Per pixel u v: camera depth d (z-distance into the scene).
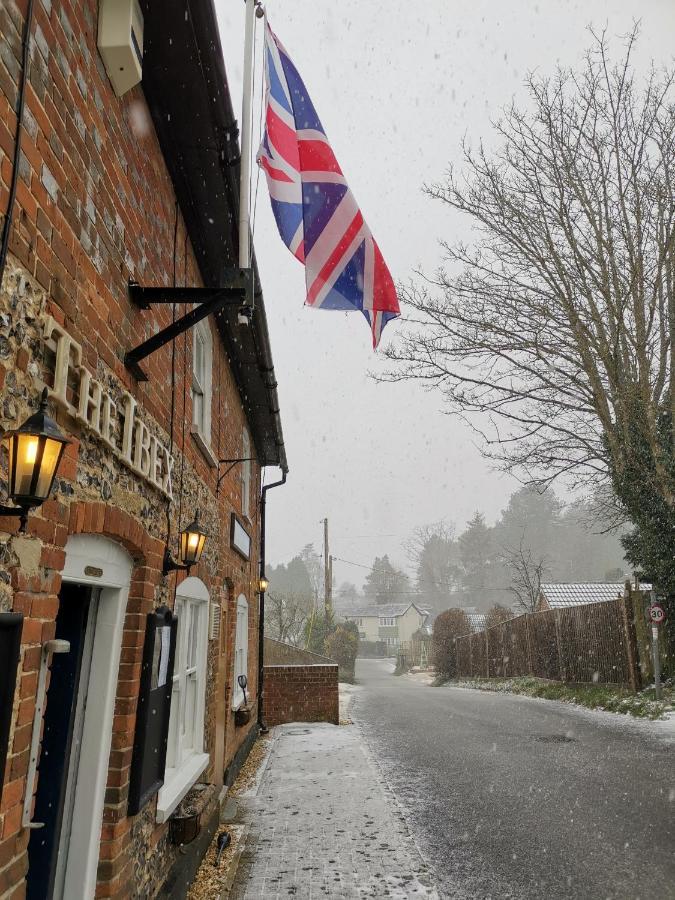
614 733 11.95
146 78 4.43
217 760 7.30
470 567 75.38
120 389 3.78
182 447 5.49
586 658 18.73
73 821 3.45
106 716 3.63
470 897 4.84
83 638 3.71
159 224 4.84
